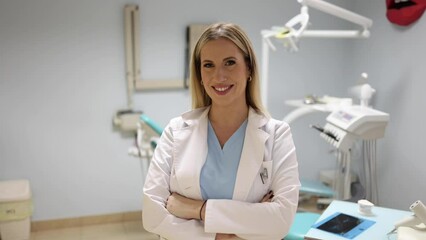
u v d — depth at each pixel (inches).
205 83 53.5
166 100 137.9
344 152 103.5
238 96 54.2
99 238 128.3
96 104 132.0
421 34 111.3
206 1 134.5
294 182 54.1
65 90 128.6
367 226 66.4
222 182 54.4
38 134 128.9
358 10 139.9
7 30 120.9
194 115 59.3
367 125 94.1
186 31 134.4
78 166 134.0
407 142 118.4
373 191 126.1
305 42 145.4
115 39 129.7
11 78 123.6
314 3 99.0
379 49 129.8
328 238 62.7
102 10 127.0
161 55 134.0
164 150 58.6
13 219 121.0
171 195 56.3
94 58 129.0
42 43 124.2
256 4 139.0
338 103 111.8
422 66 111.5
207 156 56.1
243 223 51.8
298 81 147.6
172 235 53.9
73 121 131.0
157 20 131.6
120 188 139.1
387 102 126.7
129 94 133.3
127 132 136.0
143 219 56.2
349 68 147.6
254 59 55.4
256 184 54.4
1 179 128.2
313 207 143.3
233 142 56.1
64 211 135.1
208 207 52.2
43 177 131.6
